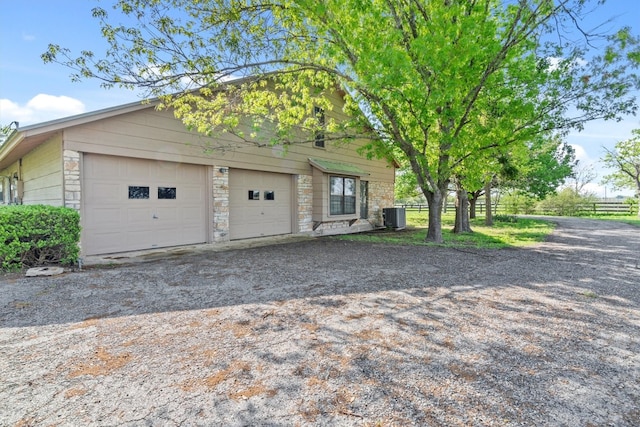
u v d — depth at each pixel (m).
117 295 4.13
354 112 9.02
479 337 2.95
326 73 8.41
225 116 8.40
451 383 2.22
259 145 8.30
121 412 1.91
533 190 19.98
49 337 2.90
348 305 3.79
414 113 7.67
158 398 2.04
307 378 2.27
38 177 7.95
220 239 8.75
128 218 7.18
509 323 3.28
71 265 5.80
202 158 8.38
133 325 3.18
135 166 7.29
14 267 5.31
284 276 5.18
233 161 9.07
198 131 7.62
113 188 6.94
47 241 5.45
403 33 7.31
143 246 7.44
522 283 4.79
